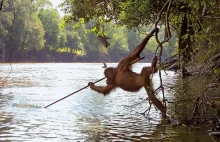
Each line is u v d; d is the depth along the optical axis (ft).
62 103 70.44
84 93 90.99
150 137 40.70
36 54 400.88
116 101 73.61
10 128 45.75
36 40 338.13
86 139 40.04
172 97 74.33
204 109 46.55
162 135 41.60
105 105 67.51
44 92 93.15
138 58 45.85
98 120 51.49
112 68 48.11
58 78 153.79
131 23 70.85
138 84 45.55
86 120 51.42
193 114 46.47
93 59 456.04
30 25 322.75
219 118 44.91
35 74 180.65
